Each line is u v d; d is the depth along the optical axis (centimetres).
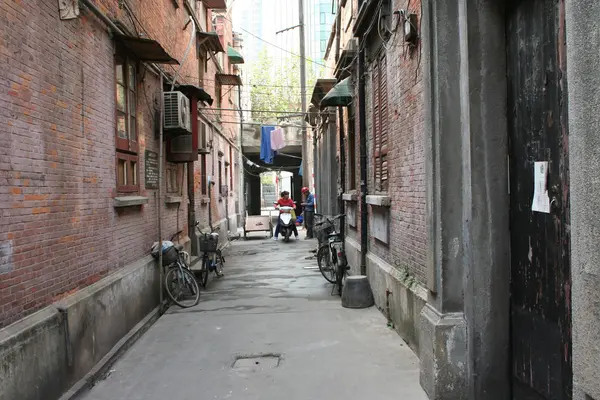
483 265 386
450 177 407
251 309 754
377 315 682
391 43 625
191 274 805
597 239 203
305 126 1900
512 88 377
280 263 1264
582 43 213
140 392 438
